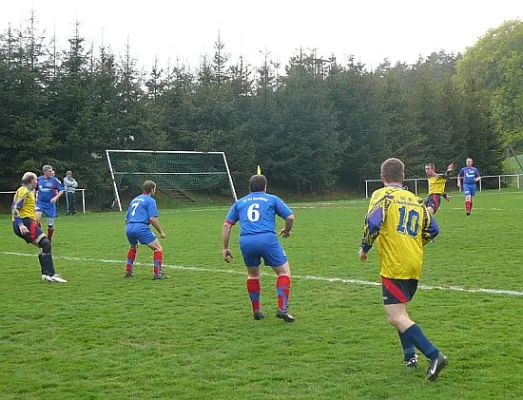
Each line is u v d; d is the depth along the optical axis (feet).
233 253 45.37
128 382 17.85
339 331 22.82
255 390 16.93
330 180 155.12
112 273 37.52
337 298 28.71
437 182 57.98
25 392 17.20
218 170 139.03
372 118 163.32
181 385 17.48
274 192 152.46
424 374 17.92
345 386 17.06
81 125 117.39
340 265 38.22
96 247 51.01
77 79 121.49
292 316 24.73
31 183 34.86
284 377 17.92
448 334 21.93
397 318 17.79
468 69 232.12
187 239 55.16
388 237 17.85
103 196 122.83
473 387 16.75
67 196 98.78
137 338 22.66
